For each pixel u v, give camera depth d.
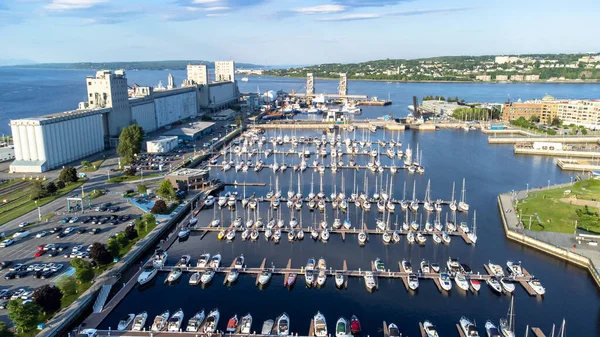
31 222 179.88
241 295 136.62
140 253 159.12
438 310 128.75
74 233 169.38
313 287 141.38
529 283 139.50
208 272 146.12
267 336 113.88
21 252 152.12
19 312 105.00
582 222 180.50
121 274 142.88
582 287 141.62
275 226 188.38
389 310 128.50
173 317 119.69
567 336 117.38
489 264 152.00
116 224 180.00
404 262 151.62
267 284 142.75
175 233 181.50
